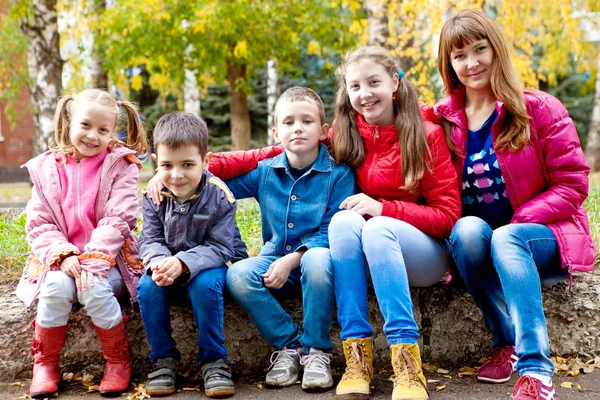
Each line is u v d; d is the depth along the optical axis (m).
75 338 2.68
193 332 2.72
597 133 14.35
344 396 2.25
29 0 10.09
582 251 2.40
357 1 9.48
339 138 2.75
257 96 15.87
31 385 2.50
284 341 2.55
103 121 2.66
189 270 2.43
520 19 9.27
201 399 2.39
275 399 2.35
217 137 15.55
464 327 2.69
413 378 2.21
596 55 13.84
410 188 2.59
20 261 3.30
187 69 11.52
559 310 2.66
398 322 2.24
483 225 2.37
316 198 2.70
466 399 2.28
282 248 2.73
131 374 2.64
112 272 2.60
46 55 10.24
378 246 2.32
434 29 8.46
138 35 10.29
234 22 10.08
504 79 2.50
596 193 4.80
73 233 2.65
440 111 2.71
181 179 2.51
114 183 2.72
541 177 2.53
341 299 2.36
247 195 2.87
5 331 2.65
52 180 2.66
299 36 11.28
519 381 2.14
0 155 19.61
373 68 2.61
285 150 2.79
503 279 2.23
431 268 2.52
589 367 2.56
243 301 2.51
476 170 2.61
